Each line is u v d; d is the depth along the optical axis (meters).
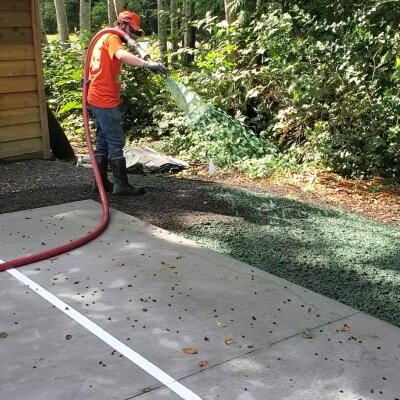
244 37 8.73
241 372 2.78
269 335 3.13
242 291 3.68
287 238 4.74
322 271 4.07
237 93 8.63
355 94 7.35
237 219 5.18
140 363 2.85
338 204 6.05
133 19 5.50
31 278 3.85
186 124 8.55
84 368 2.80
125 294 3.62
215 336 3.11
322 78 7.56
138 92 9.76
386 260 4.30
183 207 5.47
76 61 10.61
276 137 8.40
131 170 7.02
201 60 9.97
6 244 4.43
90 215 5.14
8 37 6.90
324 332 3.17
